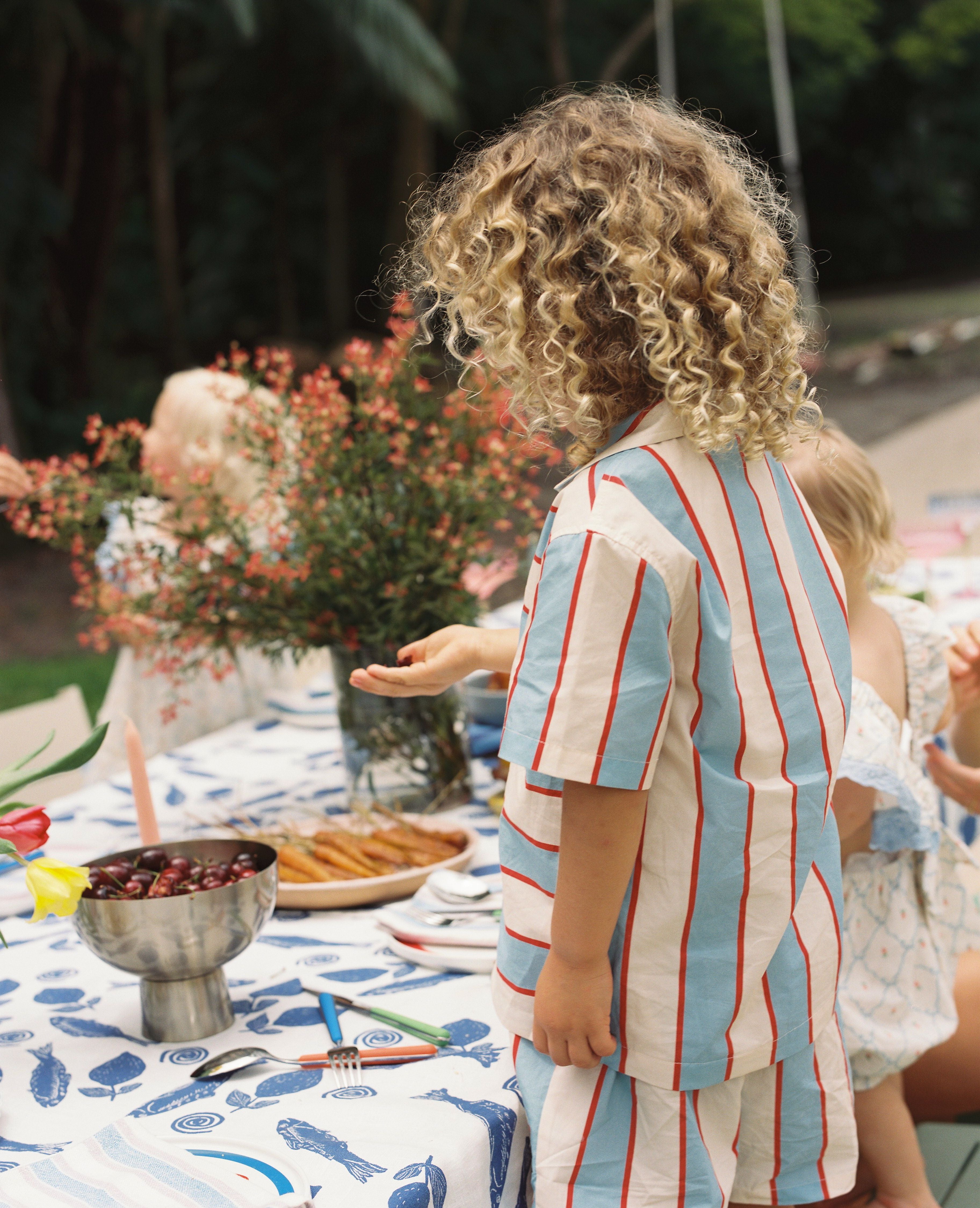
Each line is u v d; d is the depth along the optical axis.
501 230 0.86
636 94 0.98
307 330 16.03
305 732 2.26
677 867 0.88
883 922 1.43
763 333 0.87
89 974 1.26
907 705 1.55
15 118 9.78
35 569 9.34
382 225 16.16
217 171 15.74
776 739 0.89
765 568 0.90
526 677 0.85
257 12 11.55
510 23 15.57
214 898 1.04
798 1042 0.94
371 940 1.31
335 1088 0.98
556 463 1.59
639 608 0.82
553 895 0.92
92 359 11.50
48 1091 1.00
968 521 2.79
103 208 11.05
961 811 2.14
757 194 0.97
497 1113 0.93
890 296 18.94
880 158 21.33
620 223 0.82
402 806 1.69
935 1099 1.74
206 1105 0.96
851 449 1.46
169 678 1.78
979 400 11.12
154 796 1.88
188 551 1.59
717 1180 0.92
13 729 2.25
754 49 17.20
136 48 10.87
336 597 1.59
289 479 1.59
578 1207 0.91
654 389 0.87
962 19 19.00
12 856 0.92
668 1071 0.89
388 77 9.66
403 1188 0.83
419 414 1.59
